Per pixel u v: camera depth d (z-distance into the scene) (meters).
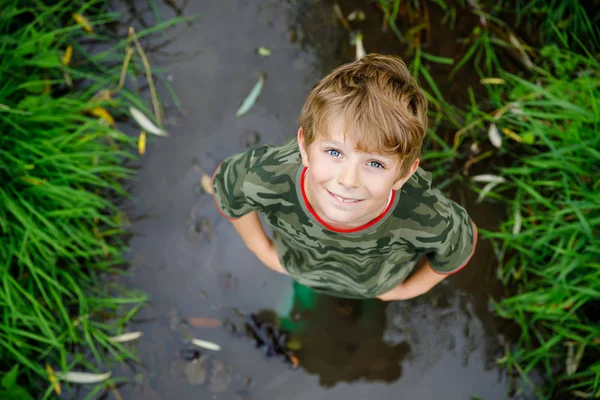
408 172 1.17
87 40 2.37
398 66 1.17
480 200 2.31
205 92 2.38
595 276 2.07
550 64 2.48
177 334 2.14
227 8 2.47
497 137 2.36
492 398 2.12
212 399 2.08
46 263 2.04
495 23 2.51
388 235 1.35
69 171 2.16
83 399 2.04
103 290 2.16
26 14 2.33
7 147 2.07
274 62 2.43
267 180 1.33
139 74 2.37
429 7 2.51
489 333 2.18
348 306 2.20
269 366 2.13
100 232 2.19
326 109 1.08
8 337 1.94
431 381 2.14
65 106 2.18
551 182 2.22
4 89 2.09
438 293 2.21
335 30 2.47
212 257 2.22
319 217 1.31
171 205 2.26
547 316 2.14
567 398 2.10
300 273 1.75
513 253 2.25
